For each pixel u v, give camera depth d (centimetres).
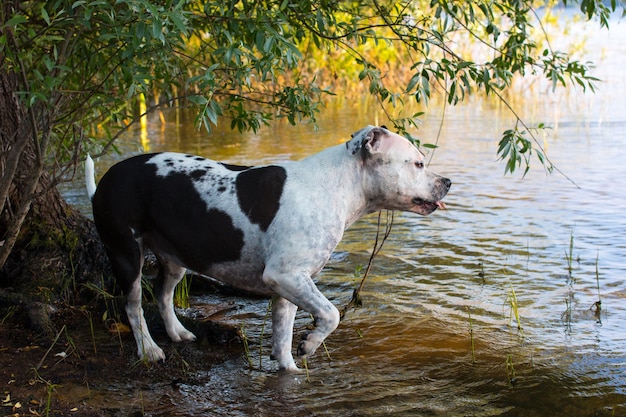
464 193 927
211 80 433
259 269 459
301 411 423
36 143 466
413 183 457
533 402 430
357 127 1406
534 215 823
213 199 453
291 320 481
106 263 602
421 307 580
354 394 444
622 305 576
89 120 671
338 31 560
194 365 483
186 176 462
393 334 532
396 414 419
